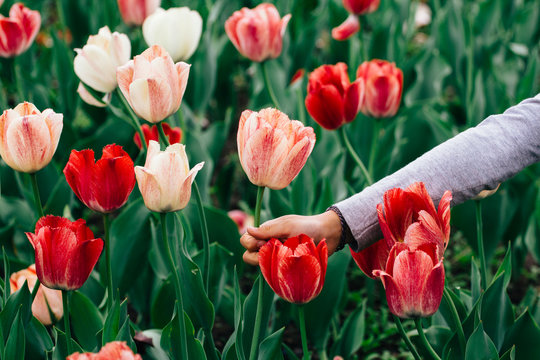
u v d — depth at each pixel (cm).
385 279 126
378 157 272
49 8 573
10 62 245
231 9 388
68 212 226
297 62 353
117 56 178
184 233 185
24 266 211
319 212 219
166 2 347
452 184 137
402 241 131
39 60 344
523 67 383
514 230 258
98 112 318
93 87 181
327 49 441
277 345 160
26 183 254
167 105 150
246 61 413
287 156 130
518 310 242
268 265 130
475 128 143
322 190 241
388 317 257
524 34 388
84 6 368
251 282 279
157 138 195
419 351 180
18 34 235
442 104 318
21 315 152
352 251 141
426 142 268
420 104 270
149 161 130
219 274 195
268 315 167
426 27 526
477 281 177
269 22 220
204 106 330
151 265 213
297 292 130
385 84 212
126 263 205
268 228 136
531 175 248
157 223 203
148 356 165
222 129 304
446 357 158
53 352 156
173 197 131
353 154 207
